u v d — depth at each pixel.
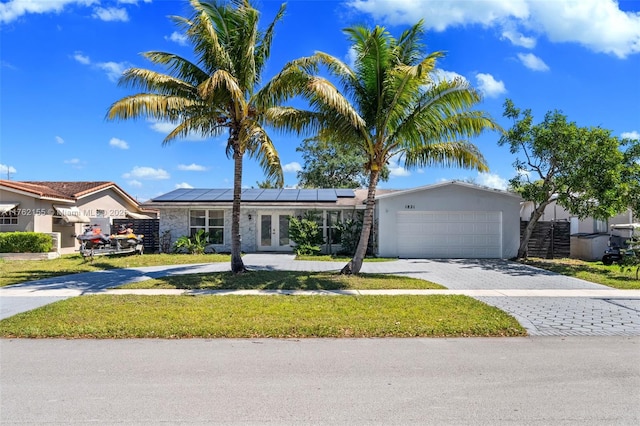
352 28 12.45
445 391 4.65
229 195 23.55
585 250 21.03
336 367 5.46
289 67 11.45
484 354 6.05
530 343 6.65
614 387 4.78
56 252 20.80
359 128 12.55
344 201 22.30
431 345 6.51
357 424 3.86
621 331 7.38
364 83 13.02
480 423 3.89
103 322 7.56
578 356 5.96
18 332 7.01
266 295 10.23
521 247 18.89
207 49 12.02
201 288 11.23
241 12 11.91
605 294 10.96
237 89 10.99
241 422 3.89
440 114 12.69
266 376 5.11
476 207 19.73
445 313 8.41
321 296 10.09
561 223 20.28
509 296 10.62
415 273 14.55
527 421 3.93
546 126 17.05
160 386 4.77
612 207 14.99
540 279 13.38
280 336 6.97
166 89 12.23
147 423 3.86
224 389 4.69
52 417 3.97
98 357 5.84
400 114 12.75
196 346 6.41
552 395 4.55
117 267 15.85
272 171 14.48
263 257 19.55
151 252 22.66
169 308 8.66
